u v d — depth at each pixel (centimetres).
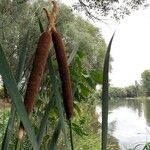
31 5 1501
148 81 11519
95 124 1204
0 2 1429
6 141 131
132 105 7450
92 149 838
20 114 103
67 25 1850
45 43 116
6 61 101
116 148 1493
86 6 1443
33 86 112
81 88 301
